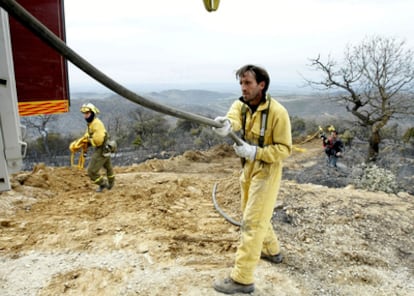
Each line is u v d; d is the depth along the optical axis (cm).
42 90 367
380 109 1578
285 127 255
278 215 452
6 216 452
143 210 485
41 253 352
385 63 1538
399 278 324
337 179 1082
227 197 560
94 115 571
